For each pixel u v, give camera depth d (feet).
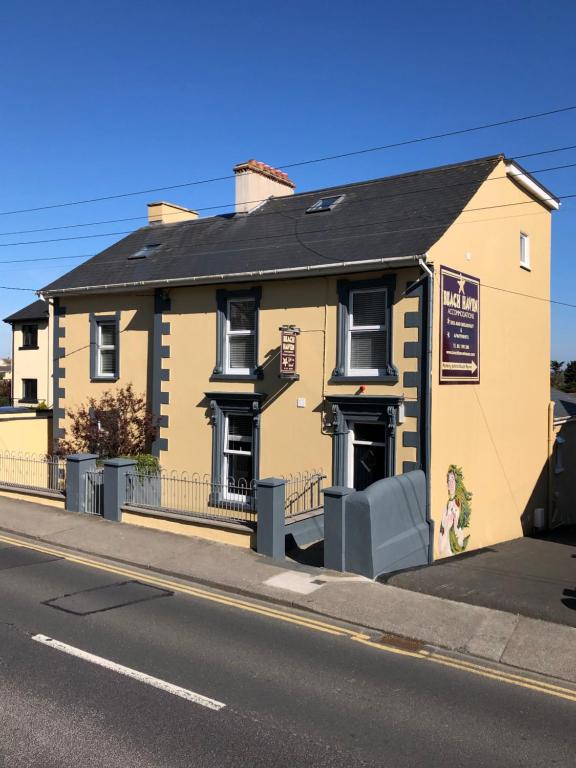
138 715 18.08
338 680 21.09
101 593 29.73
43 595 29.12
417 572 33.30
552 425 61.93
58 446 57.52
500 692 20.62
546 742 17.38
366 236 46.24
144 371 55.11
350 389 43.60
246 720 18.04
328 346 44.73
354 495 33.22
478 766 16.10
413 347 41.27
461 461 45.27
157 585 31.48
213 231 59.88
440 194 49.14
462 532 45.27
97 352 58.44
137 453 52.65
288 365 44.73
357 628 26.27
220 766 15.65
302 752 16.44
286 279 46.29
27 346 126.11
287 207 59.47
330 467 44.34
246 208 61.41
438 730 17.88
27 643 23.27
